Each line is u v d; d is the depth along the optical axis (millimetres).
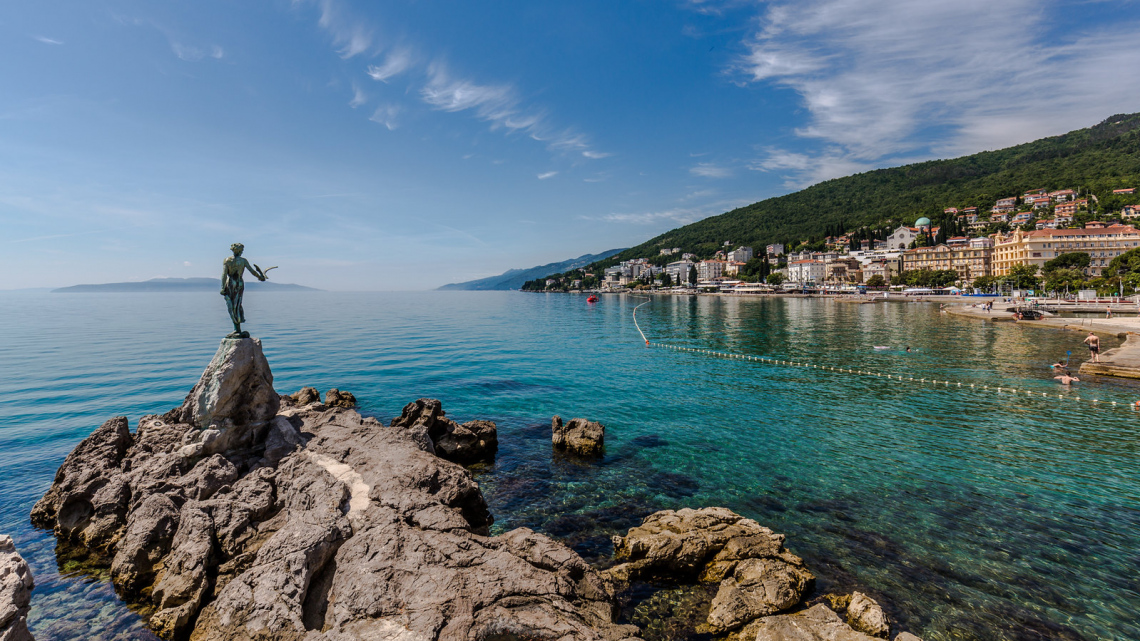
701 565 14047
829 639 11031
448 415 30688
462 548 12734
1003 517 17125
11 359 49594
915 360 46969
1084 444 24125
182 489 16078
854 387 37156
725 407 31953
